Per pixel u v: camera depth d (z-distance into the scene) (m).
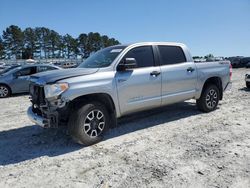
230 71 7.57
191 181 3.50
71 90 4.51
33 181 3.64
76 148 4.79
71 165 4.10
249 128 5.70
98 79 4.86
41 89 4.67
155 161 4.14
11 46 97.56
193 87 6.55
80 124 4.65
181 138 5.15
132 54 5.48
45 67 12.45
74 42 108.12
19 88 11.86
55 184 3.54
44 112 4.61
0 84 11.45
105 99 5.08
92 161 4.21
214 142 4.88
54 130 5.87
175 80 6.08
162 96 5.87
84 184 3.52
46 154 4.56
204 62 6.89
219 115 6.84
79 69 5.07
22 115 7.65
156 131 5.63
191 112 7.20
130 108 5.37
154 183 3.48
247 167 3.84
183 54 6.43
